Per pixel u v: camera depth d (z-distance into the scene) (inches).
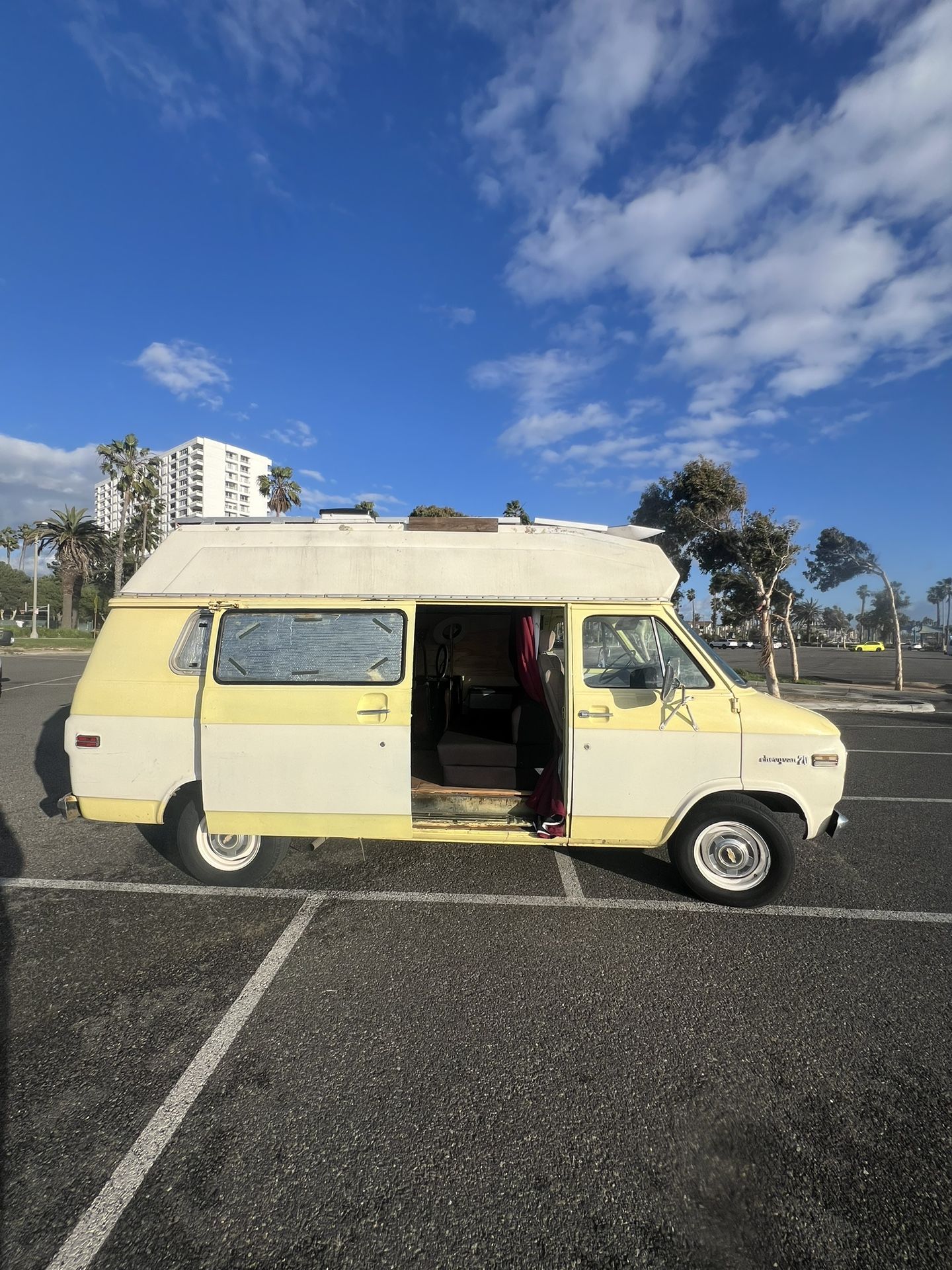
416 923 148.2
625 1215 76.6
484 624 230.2
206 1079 97.7
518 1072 100.2
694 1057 104.3
